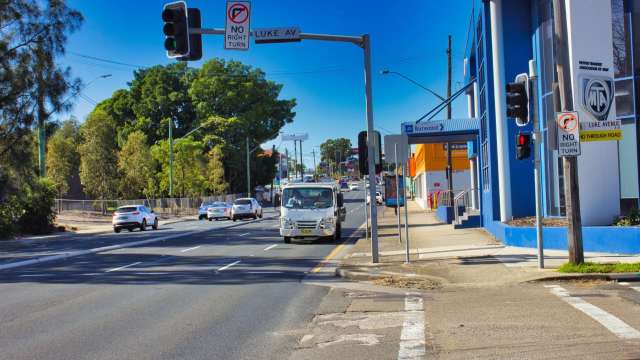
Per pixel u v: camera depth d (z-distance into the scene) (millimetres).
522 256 15516
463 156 52062
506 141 21000
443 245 19969
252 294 11828
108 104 83938
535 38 20219
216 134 73562
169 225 46969
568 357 6621
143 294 12109
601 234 15211
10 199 36656
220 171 67500
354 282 13438
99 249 24328
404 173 16281
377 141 16672
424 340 7723
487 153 24203
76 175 70125
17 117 33469
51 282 14438
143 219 39844
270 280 13898
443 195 38750
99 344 7906
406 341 7703
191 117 80188
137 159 59125
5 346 7863
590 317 8562
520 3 20938
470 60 31047
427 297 11102
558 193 18906
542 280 11906
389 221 37656
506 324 8375
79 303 11203
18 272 16953
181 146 63344
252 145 78125
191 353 7367
